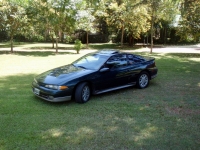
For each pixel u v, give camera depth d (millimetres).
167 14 18109
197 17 16391
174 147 3510
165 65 11625
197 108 5289
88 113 4891
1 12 15508
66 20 17469
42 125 4246
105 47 25844
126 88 7082
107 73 6020
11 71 9672
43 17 16891
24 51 18938
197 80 8250
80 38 33062
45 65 11297
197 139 3775
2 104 5406
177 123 4426
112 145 3547
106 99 5910
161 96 6227
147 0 17531
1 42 29062
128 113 4922
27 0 16641
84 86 5551
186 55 16828
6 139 3682
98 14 23438
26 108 5148
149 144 3590
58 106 5312
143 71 7012
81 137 3795
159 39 31859
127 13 21125
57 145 3521
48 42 31781
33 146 3480
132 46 27609
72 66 6418
